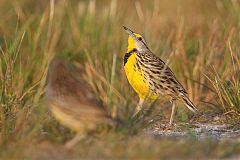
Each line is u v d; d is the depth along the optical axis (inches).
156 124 452.4
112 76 492.7
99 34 602.5
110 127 369.7
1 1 716.0
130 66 487.5
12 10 697.6
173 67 549.3
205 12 716.0
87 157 333.1
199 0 778.8
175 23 658.8
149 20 654.5
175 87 481.4
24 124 380.5
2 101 435.8
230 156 337.4
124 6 711.7
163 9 797.2
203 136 403.2
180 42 558.3
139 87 486.9
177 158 329.7
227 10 656.4
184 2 801.6
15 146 351.6
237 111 470.0
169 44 581.9
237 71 503.2
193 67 545.3
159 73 479.8
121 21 648.4
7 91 452.4
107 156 333.4
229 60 522.6
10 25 624.7
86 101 339.9
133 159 325.1
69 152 343.6
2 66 496.1
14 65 493.0
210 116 478.9
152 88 482.6
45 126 386.3
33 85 485.1
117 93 490.3
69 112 339.0
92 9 653.3
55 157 335.0
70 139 364.8
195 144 354.6
